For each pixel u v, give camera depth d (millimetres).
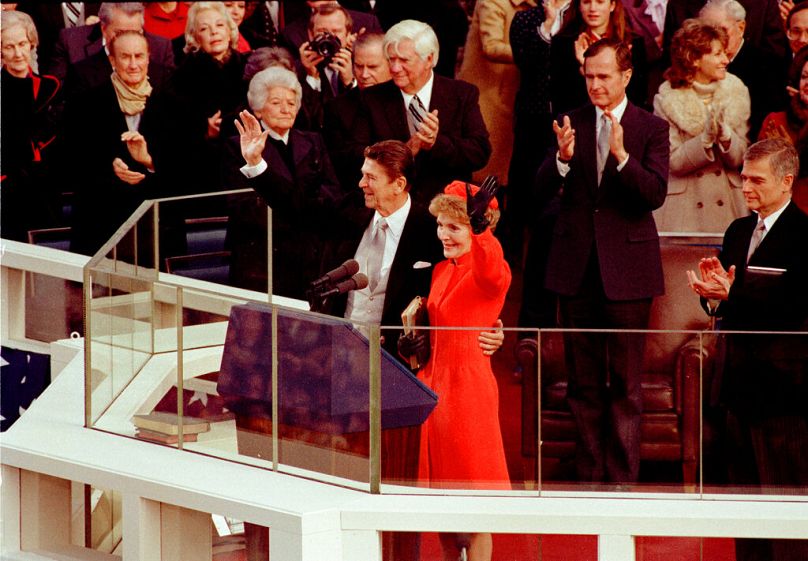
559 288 26234
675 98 27656
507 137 29672
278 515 18719
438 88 28109
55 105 30969
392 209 23969
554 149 26328
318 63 29984
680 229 27922
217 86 30688
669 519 18703
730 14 27141
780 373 19109
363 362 19406
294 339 20109
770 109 27453
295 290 26594
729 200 27781
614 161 25469
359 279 20750
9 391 28219
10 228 30891
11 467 22188
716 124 27500
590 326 26203
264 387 20547
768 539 18984
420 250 23703
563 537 18891
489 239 20219
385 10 30953
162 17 33188
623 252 25719
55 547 22469
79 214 31016
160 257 25234
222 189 29500
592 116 25938
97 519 22500
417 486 19531
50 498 22438
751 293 22891
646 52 27797
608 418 19250
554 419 19297
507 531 18844
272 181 26234
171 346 22000
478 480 19422
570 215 26078
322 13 30312
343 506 18938
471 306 20641
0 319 28375
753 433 19234
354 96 28344
